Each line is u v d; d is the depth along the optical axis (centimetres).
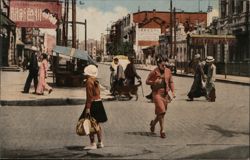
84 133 914
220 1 4016
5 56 3569
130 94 1925
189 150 920
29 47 5206
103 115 928
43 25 2200
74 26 2175
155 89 1034
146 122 1255
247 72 3247
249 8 3569
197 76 1788
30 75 1933
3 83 2409
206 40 3519
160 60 1016
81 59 2089
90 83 912
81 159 853
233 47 3462
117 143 971
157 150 910
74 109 1570
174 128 1155
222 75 3494
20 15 2177
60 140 1011
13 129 1121
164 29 4847
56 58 2266
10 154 878
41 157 861
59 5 2233
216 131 1093
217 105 1616
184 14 4925
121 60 1873
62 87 2178
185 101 1772
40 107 1628
